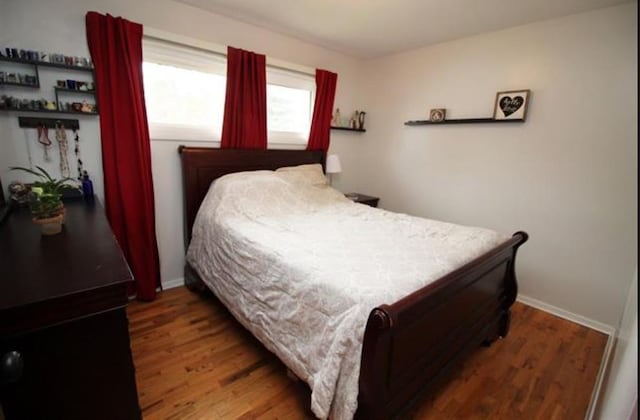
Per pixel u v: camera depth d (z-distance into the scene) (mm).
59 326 823
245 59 2658
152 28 2219
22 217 1563
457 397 1632
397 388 1254
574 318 2459
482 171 2891
